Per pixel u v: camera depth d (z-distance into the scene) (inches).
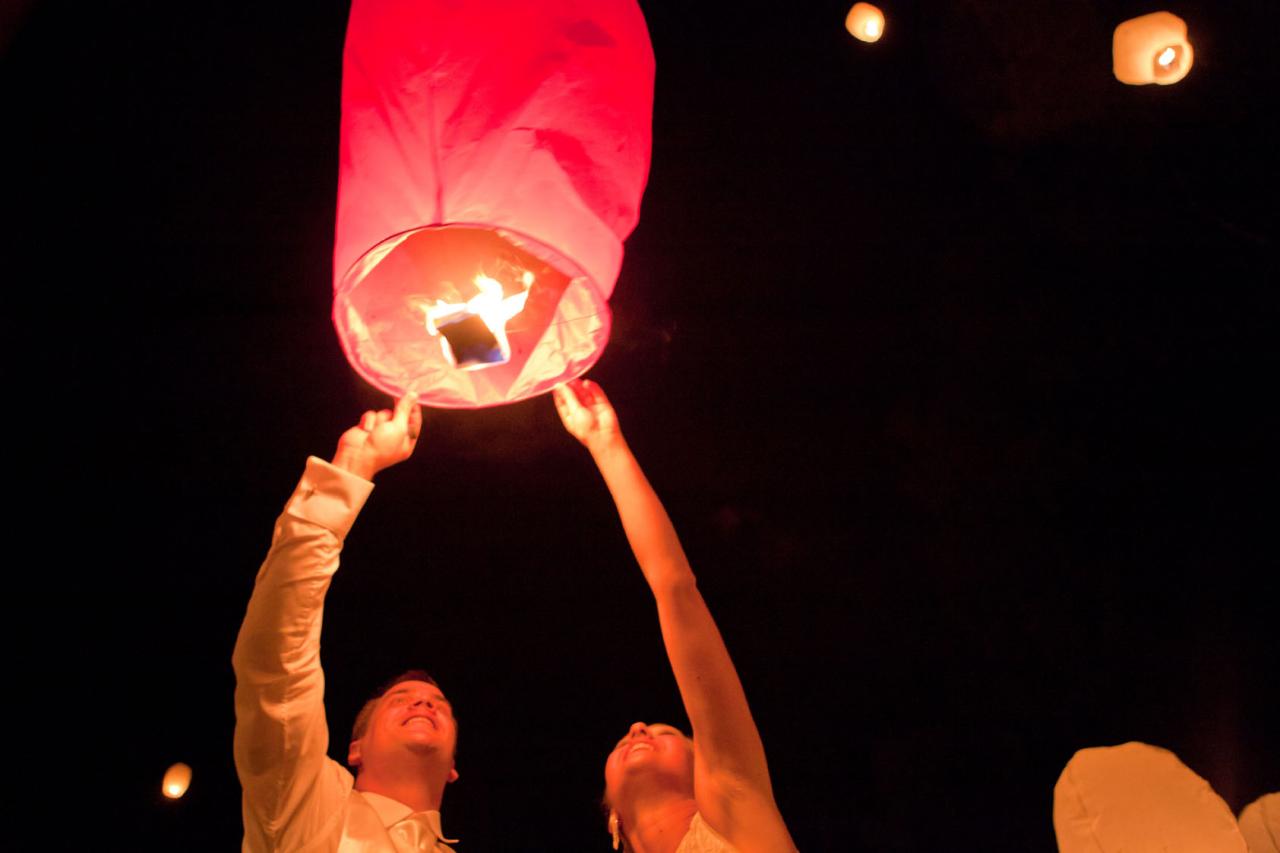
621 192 77.4
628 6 79.4
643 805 103.1
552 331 87.9
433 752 106.3
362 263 74.5
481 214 73.1
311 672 85.0
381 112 75.4
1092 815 73.9
